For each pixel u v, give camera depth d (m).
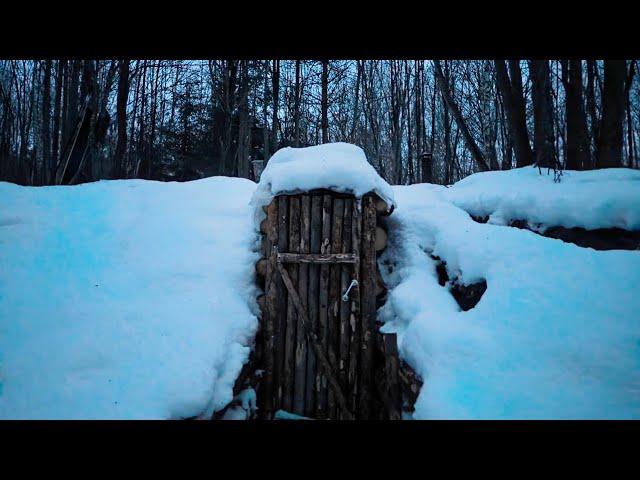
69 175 9.34
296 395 4.52
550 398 2.81
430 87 17.73
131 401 3.17
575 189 5.37
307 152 5.08
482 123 14.55
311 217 4.73
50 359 3.54
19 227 5.43
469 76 15.97
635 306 3.29
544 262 3.98
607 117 7.72
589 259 3.87
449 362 3.36
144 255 5.13
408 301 4.41
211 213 5.95
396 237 5.37
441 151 20.84
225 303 4.49
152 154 16.52
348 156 4.99
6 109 15.70
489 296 3.87
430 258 5.00
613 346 3.05
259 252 5.20
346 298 4.56
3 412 3.02
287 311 4.65
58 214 5.83
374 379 4.48
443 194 6.76
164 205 6.16
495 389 2.99
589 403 2.70
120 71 12.24
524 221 5.34
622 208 4.67
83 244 5.25
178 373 3.47
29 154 17.25
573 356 3.09
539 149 7.23
